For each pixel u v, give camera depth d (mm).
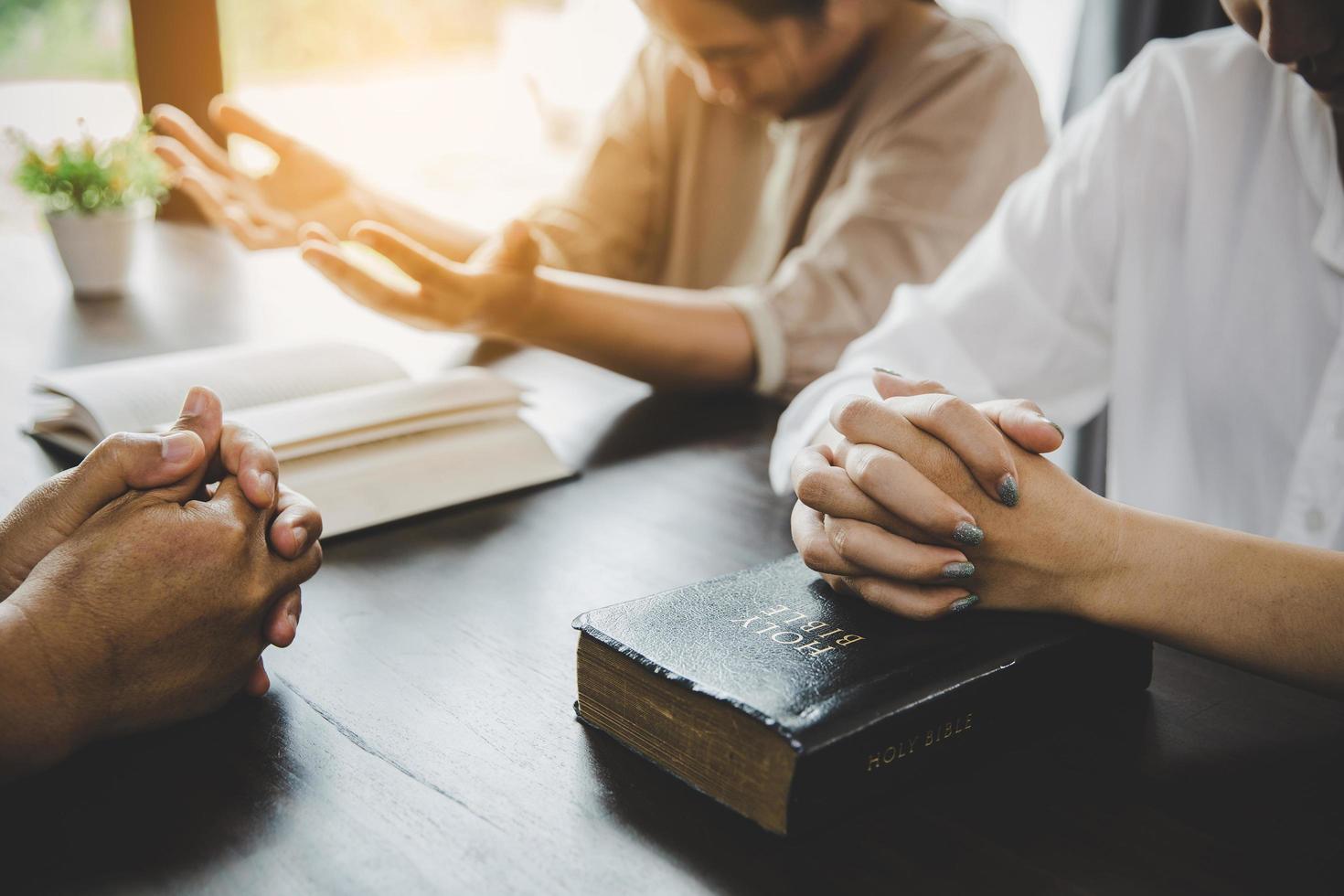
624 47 2785
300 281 1690
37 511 522
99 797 474
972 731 497
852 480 573
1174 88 1013
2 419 1033
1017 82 1382
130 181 1527
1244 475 1021
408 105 3848
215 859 434
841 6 1310
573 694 568
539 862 434
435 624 646
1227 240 981
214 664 523
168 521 512
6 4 2971
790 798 434
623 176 1639
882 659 496
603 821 460
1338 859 451
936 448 567
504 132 3459
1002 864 440
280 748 513
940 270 1291
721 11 1229
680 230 1662
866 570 547
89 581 487
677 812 468
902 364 974
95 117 2008
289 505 575
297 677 581
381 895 414
